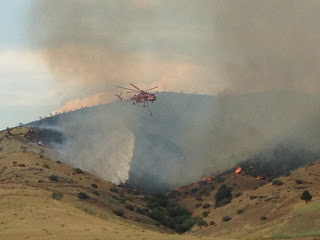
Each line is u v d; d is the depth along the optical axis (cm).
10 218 6203
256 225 8100
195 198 15712
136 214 11069
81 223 6244
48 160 14975
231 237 7738
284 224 7238
